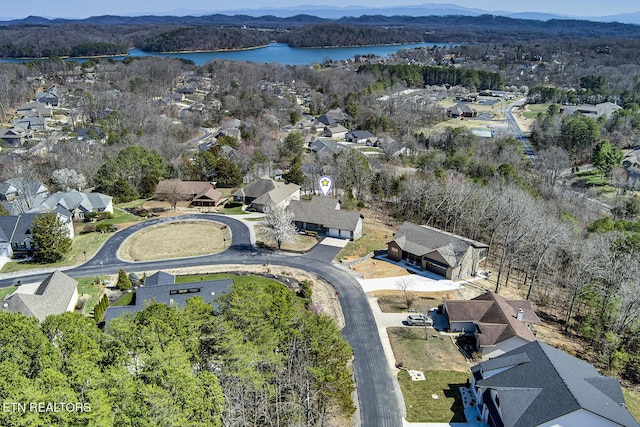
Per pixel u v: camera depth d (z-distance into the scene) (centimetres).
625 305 5403
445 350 5450
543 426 3734
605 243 6550
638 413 4472
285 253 7888
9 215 8544
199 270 7231
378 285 6875
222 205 10344
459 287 6869
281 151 13888
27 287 6325
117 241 8294
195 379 3134
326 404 4166
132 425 2733
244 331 3903
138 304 5362
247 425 3600
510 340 5212
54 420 2564
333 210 8725
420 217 9206
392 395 4716
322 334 4059
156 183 10881
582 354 5444
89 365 3098
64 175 10538
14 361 3150
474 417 4428
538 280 7138
